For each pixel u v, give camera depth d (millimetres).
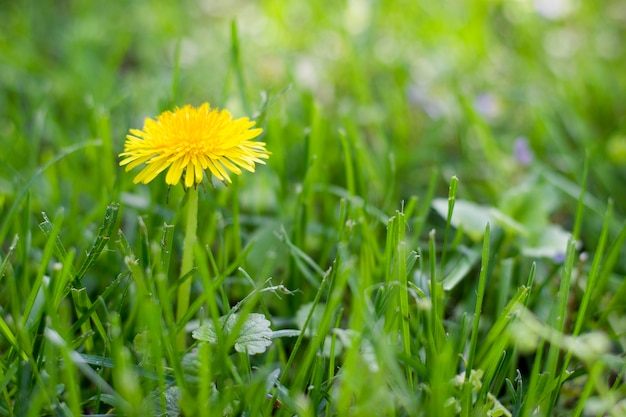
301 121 539
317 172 447
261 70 575
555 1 654
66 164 447
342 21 640
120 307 328
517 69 629
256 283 379
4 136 478
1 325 315
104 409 333
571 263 327
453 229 426
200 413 296
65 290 324
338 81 613
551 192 421
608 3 752
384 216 400
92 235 394
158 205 416
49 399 311
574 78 599
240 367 331
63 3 791
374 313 331
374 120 516
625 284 362
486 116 536
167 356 312
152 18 719
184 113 320
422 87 583
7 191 425
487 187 483
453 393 314
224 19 750
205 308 363
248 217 418
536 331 334
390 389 323
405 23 684
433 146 513
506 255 395
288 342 363
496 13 706
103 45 680
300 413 300
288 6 728
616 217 456
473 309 368
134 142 321
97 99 521
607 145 499
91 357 314
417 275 370
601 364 307
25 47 633
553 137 486
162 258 330
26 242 361
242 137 321
